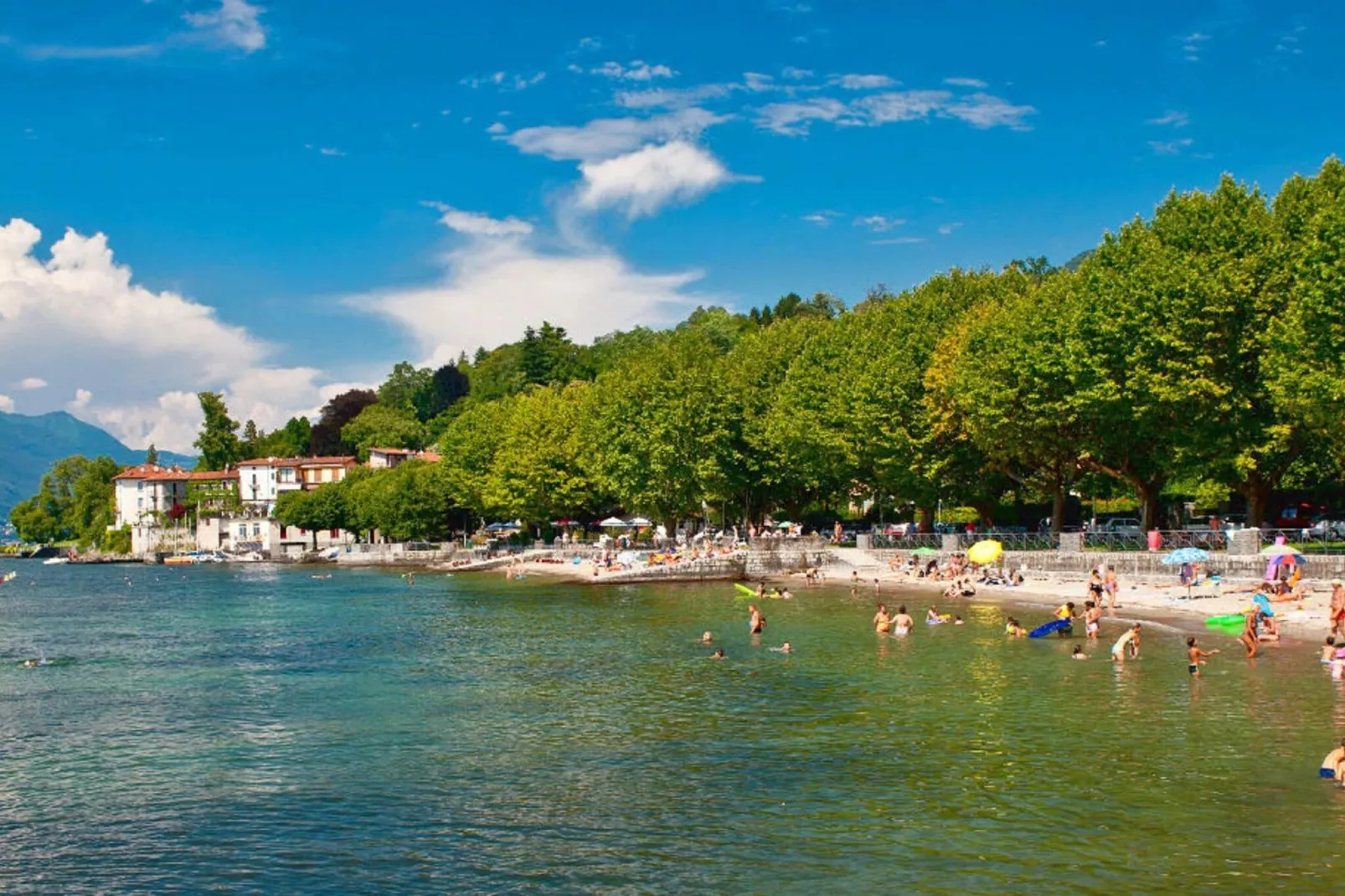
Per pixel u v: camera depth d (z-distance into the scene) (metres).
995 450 81.69
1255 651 45.72
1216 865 22.64
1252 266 63.84
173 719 40.50
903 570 90.50
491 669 50.38
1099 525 103.50
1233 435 65.00
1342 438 58.78
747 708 39.09
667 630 63.16
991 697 39.25
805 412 99.25
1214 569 66.50
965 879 22.36
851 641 54.88
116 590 131.75
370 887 23.09
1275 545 61.16
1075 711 36.41
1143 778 28.53
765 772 30.44
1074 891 21.59
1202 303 64.31
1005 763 30.42
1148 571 70.56
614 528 156.88
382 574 147.62
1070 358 70.69
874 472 94.88
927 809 26.75
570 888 22.61
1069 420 73.44
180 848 25.78
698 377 114.19
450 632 66.81
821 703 39.44
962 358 82.25
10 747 36.41
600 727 36.88
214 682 49.34
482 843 25.45
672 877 23.03
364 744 35.47
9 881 24.02
